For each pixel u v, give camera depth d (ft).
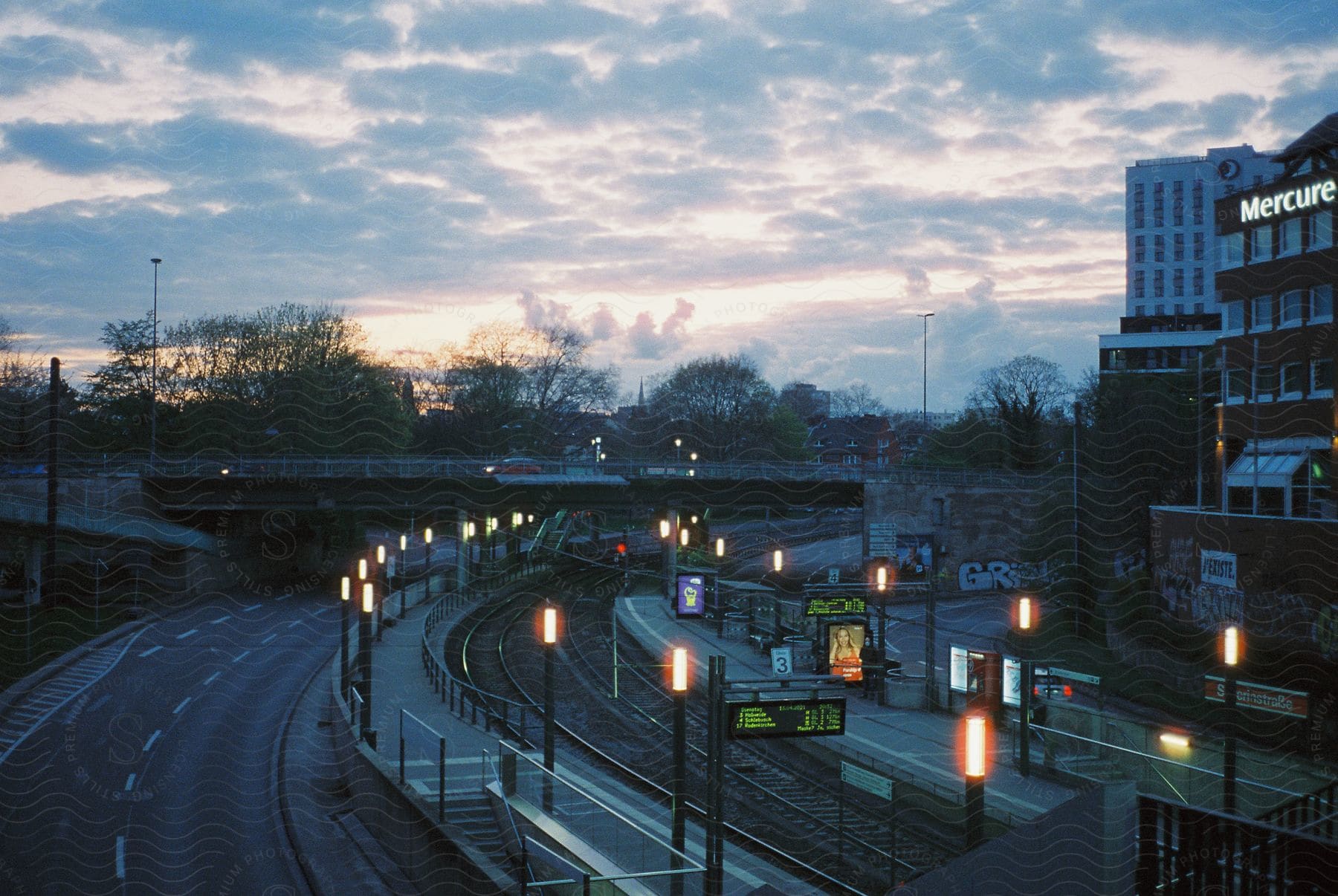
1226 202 150.00
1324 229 132.98
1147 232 480.23
